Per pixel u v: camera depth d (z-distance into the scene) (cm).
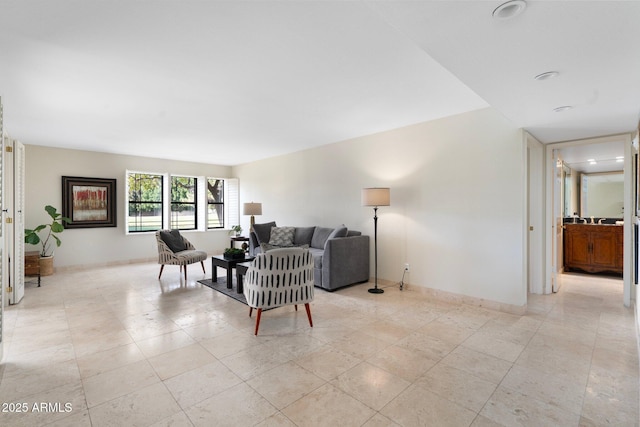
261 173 722
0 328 234
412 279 432
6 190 368
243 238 711
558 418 174
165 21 193
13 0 170
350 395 195
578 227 562
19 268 389
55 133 471
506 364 233
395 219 452
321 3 176
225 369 226
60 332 291
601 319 326
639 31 154
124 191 648
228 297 405
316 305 374
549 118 302
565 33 158
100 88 298
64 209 577
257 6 178
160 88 299
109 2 174
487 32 158
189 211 762
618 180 653
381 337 281
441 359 241
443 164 398
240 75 271
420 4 135
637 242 291
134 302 384
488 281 361
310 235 563
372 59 243
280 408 182
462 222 381
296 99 331
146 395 195
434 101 339
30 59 240
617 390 200
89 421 171
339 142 534
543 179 427
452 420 172
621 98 247
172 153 643
